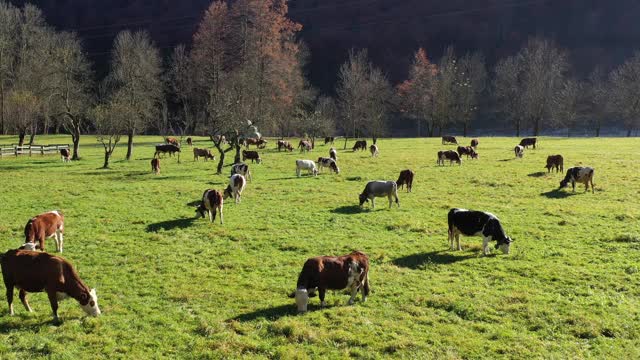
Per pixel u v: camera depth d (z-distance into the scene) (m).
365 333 11.70
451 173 38.22
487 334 11.64
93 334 11.51
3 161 49.41
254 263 16.95
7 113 68.06
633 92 90.31
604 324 12.00
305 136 78.25
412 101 107.12
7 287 12.17
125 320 12.30
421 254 18.08
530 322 12.33
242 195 30.03
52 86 61.28
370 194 26.20
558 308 13.02
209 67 87.94
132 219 23.34
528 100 97.06
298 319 12.35
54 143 69.62
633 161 41.59
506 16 175.12
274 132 83.88
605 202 27.03
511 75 109.56
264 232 21.23
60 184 34.41
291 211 25.47
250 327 11.94
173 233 20.92
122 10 190.62
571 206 26.03
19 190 31.83
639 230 20.61
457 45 169.62
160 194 30.16
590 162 41.91
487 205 26.78
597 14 164.00
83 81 80.12
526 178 35.12
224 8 95.06
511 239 19.00
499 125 121.31
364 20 188.00
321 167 40.69
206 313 12.77
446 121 99.56
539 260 17.14
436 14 183.62
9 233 20.61
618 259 16.97
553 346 11.05
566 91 100.31
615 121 112.06
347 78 106.44
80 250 18.36
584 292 14.09
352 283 13.30
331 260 13.01
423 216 24.20
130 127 51.91
